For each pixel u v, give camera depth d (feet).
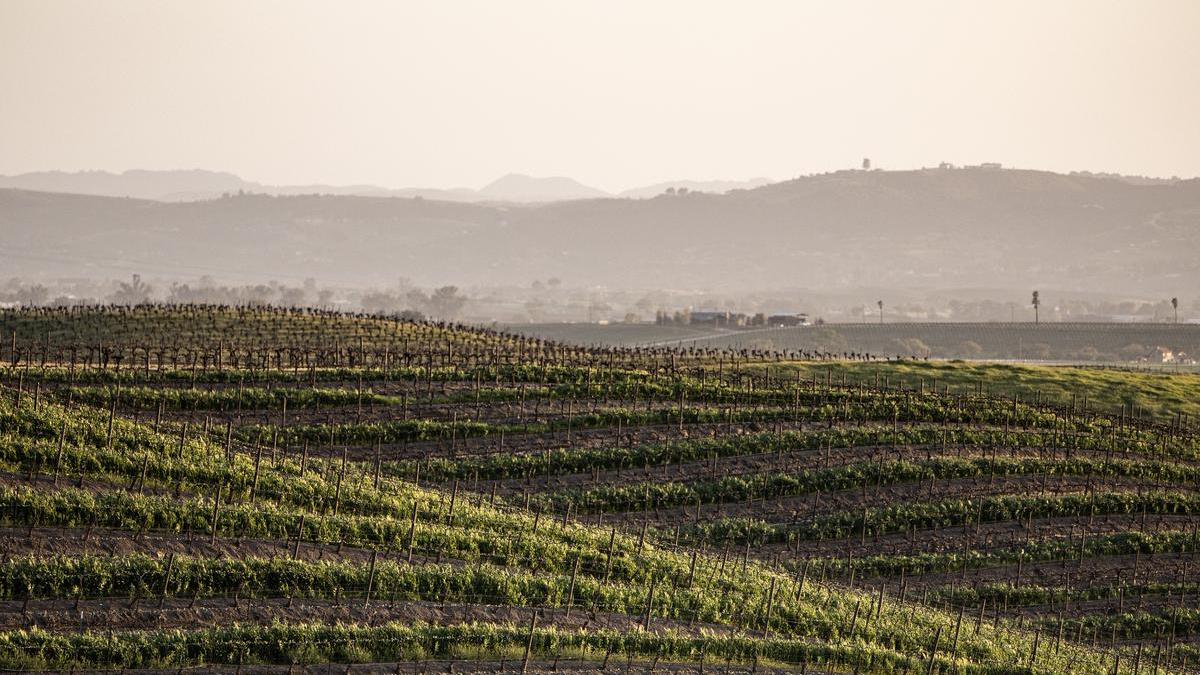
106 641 256.73
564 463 474.08
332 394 505.66
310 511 362.94
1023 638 394.32
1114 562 472.03
